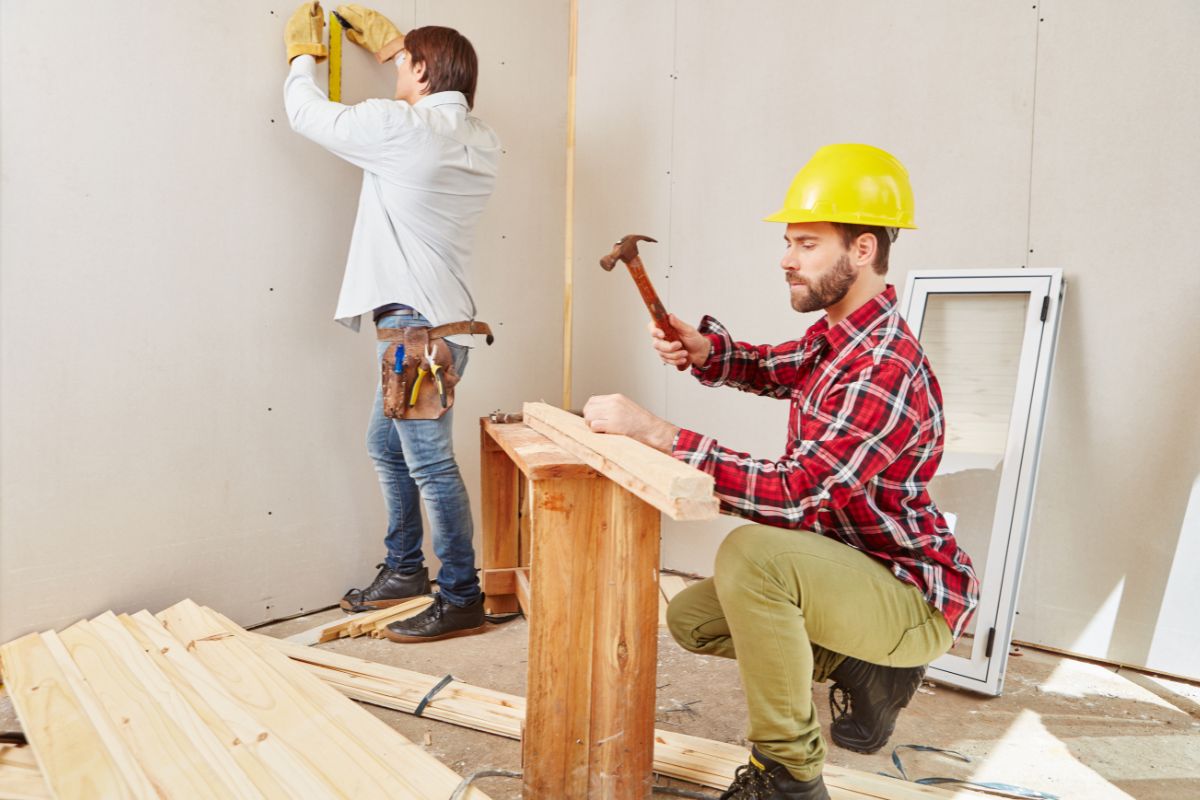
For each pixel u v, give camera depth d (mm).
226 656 1870
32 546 1944
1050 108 2326
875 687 1624
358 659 2066
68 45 1936
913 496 1428
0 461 1886
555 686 1435
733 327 2885
